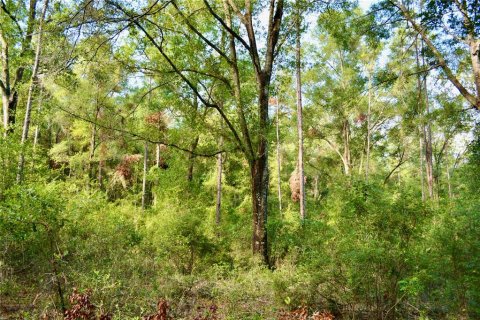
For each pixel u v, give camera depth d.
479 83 10.12
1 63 14.14
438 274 5.85
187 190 17.30
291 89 21.41
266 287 6.95
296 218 10.55
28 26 12.91
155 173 17.94
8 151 8.01
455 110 12.47
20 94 14.07
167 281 7.03
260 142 10.26
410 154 25.25
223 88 11.92
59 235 6.83
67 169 26.97
